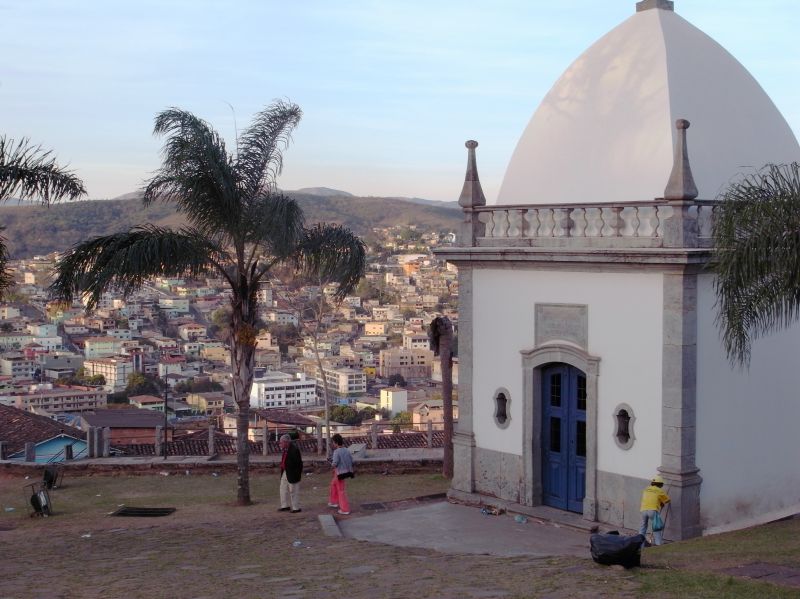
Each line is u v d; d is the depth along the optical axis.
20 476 24.14
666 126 16.34
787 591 9.52
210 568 12.42
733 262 12.00
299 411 99.56
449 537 15.71
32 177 16.75
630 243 15.62
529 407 17.33
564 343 16.67
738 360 15.59
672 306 15.05
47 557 13.91
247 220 19.33
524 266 17.30
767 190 12.30
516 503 17.58
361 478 22.95
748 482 16.16
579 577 10.46
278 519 17.38
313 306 47.50
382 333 188.62
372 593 10.06
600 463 16.19
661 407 15.24
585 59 18.34
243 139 19.73
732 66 17.83
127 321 191.50
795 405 17.08
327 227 20.80
